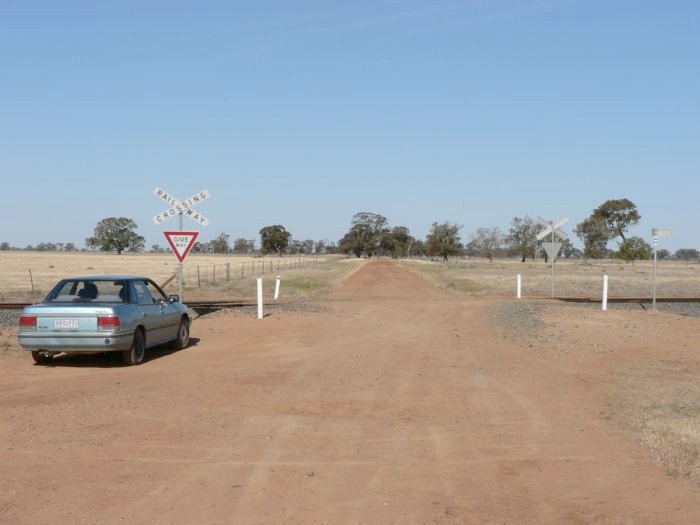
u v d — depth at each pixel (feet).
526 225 451.12
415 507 19.39
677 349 51.55
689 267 380.17
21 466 22.62
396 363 44.75
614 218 385.09
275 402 33.17
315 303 89.81
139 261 384.47
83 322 40.09
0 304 85.56
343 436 27.30
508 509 19.30
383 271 244.22
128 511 18.72
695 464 23.07
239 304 86.28
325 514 18.74
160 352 48.60
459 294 125.29
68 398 33.06
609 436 27.53
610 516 18.80
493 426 29.22
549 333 59.11
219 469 22.72
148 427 27.96
